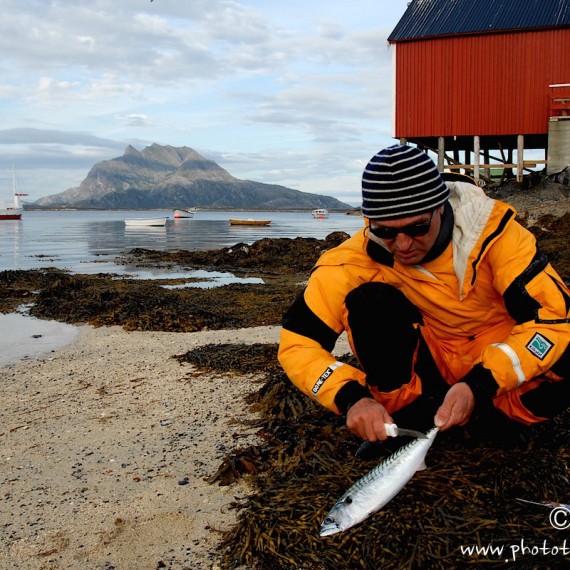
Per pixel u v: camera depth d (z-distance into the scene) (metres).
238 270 19.41
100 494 3.56
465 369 3.11
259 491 3.37
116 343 8.01
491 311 2.96
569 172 22.05
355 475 3.15
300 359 2.95
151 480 3.70
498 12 23.23
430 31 23.19
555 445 3.40
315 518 2.87
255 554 2.81
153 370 6.30
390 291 2.99
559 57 22.22
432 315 3.03
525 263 2.71
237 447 4.08
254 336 8.05
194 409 4.92
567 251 15.86
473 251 2.72
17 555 2.97
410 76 23.55
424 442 2.43
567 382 2.83
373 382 3.11
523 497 2.91
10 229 58.06
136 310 10.24
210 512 3.28
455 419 2.53
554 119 22.05
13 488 3.70
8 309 11.49
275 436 4.07
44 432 4.64
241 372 5.95
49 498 3.54
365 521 2.77
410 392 3.13
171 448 4.16
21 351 7.82
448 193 2.70
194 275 17.91
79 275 17.22
